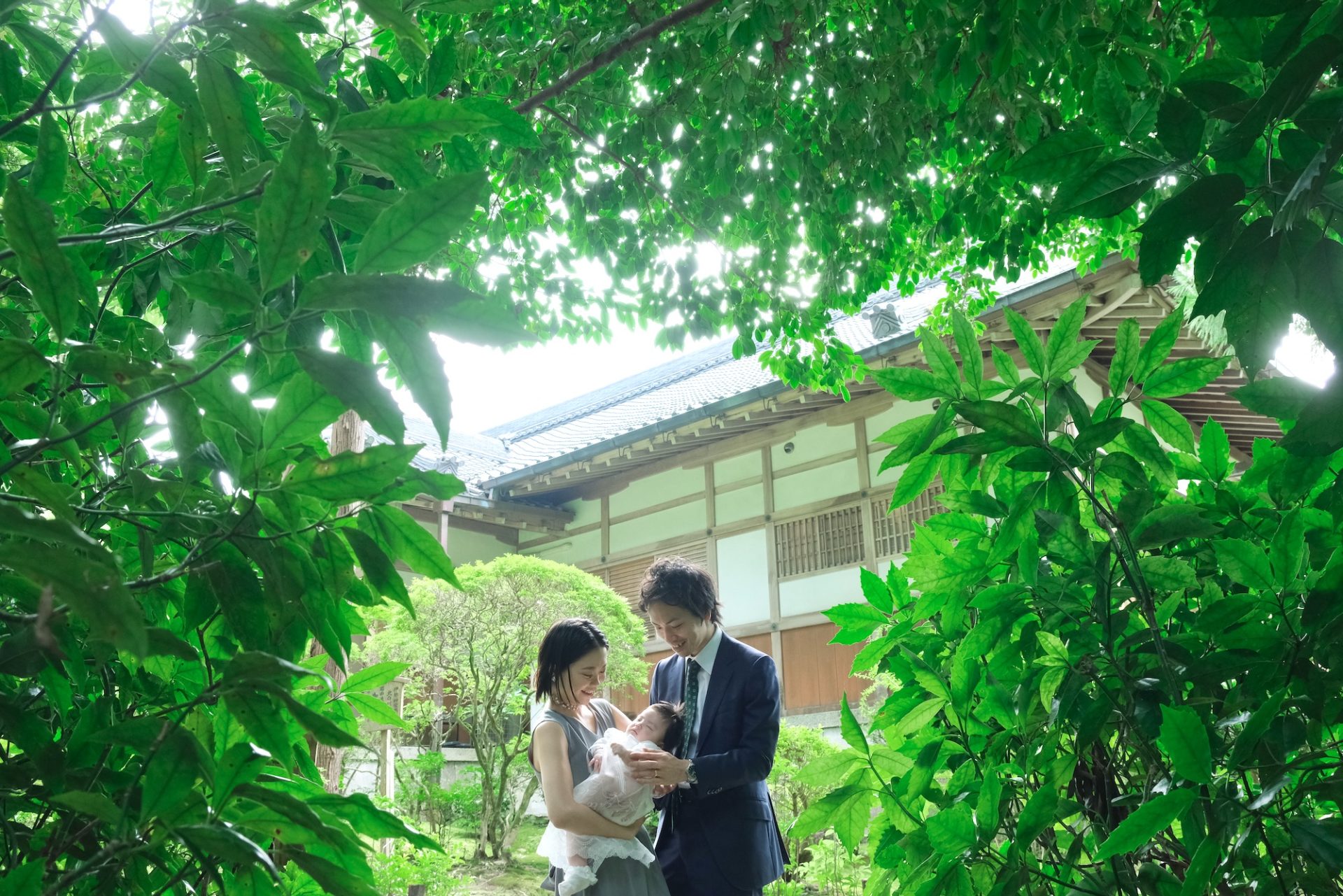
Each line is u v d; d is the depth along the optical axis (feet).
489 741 29.55
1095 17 8.97
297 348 2.23
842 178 13.75
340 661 3.00
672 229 14.11
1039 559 4.34
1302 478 3.43
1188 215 2.88
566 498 47.26
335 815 2.55
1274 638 3.58
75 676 2.77
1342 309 2.73
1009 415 3.87
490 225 13.91
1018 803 4.61
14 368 2.20
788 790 25.43
